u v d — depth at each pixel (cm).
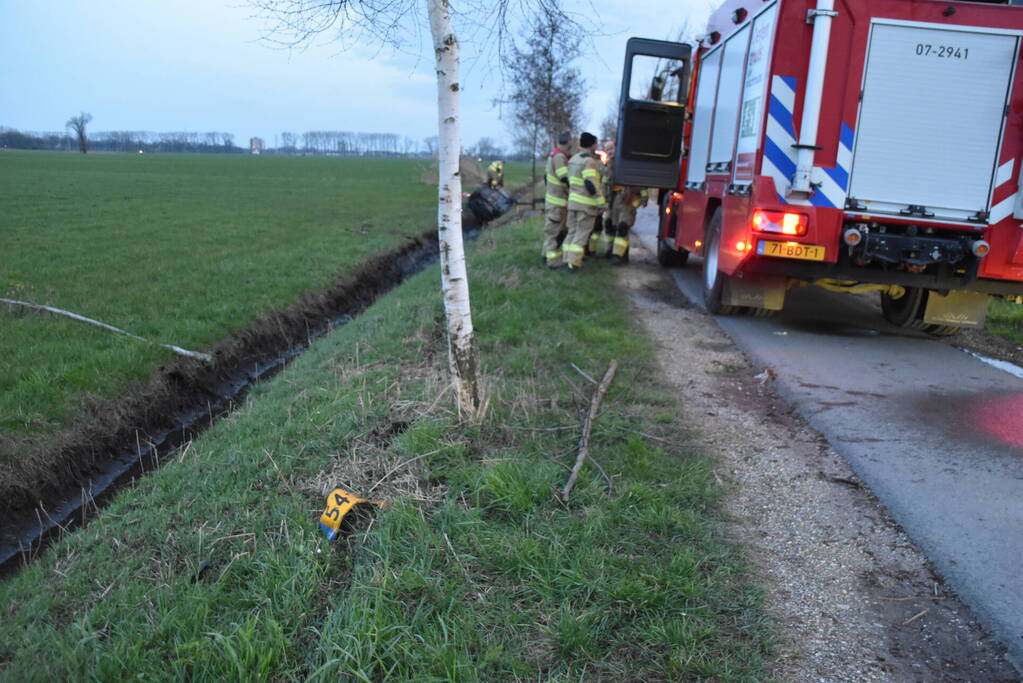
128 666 246
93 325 743
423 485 362
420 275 1194
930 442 443
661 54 991
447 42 383
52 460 502
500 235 1455
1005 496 372
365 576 284
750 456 425
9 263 1090
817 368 602
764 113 623
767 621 273
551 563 296
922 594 295
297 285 1042
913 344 699
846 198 625
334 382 551
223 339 783
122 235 1470
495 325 680
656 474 385
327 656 242
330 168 6228
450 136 398
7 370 596
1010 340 722
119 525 359
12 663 256
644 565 299
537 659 249
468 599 277
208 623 265
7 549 434
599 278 979
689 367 605
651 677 243
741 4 745
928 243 615
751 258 654
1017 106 602
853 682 245
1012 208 616
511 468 365
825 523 349
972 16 593
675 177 1032
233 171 5128
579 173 946
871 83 607
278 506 347
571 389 511
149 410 617
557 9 459
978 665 254
